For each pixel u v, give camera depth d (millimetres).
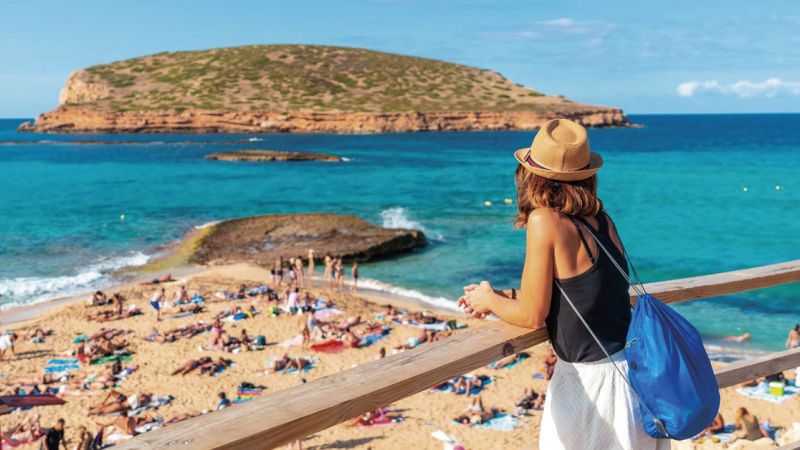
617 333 2320
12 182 67312
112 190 61938
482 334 2365
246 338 20984
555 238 2254
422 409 16234
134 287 28766
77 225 44750
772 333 22625
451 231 43344
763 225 45875
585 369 2309
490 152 105562
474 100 172875
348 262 35344
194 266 34188
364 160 91938
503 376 18156
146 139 132750
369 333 22047
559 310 2309
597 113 179375
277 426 1615
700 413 2139
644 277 33031
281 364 19062
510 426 15297
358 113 151500
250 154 90625
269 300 26266
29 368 19203
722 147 123812
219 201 56125
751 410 15500
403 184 67750
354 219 42375
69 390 17500
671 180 71812
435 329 22797
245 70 178125
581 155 2289
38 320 24375
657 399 2154
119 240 40188
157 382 18125
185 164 84875
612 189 65000
